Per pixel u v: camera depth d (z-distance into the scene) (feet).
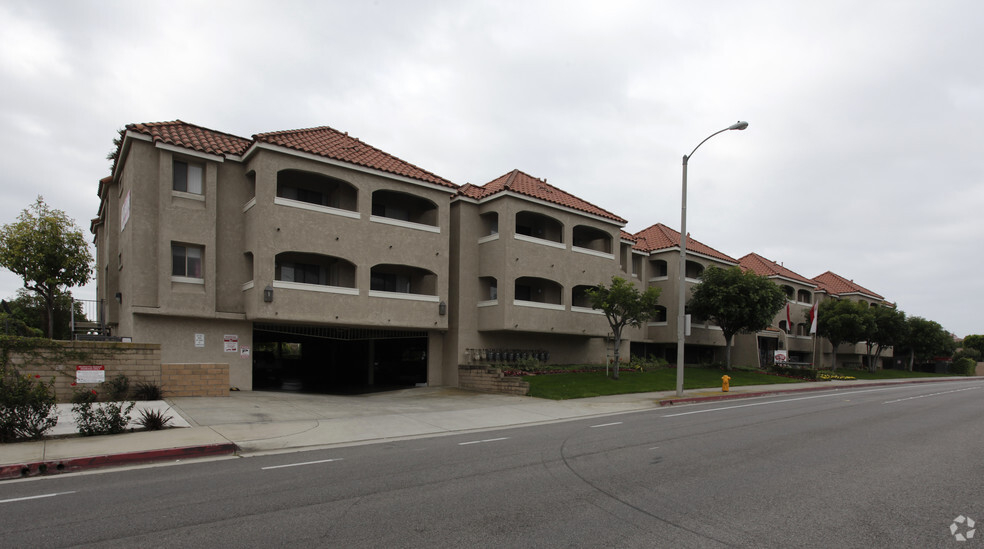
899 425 45.93
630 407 59.16
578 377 78.64
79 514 19.98
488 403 60.23
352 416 47.60
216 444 32.71
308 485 24.34
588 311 90.17
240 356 64.18
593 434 39.70
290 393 65.26
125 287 63.21
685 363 127.44
